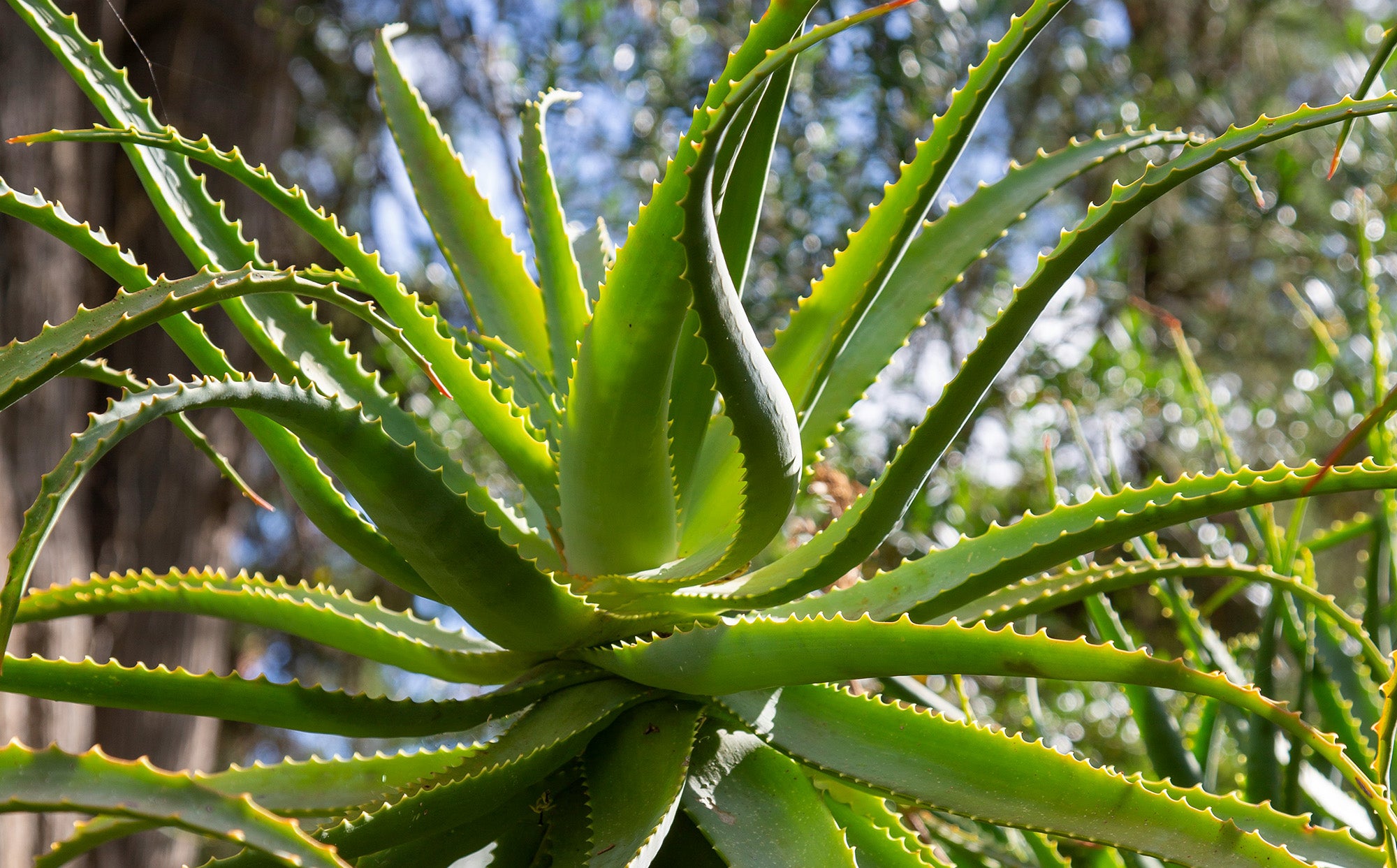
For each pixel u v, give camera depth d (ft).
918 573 5.24
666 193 4.91
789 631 4.81
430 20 16.99
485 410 5.46
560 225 5.82
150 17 17.53
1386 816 4.47
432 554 4.81
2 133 14.17
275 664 21.21
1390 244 13.19
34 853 12.99
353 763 5.10
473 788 4.76
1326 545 5.89
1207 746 5.75
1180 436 14.06
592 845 4.93
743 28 15.44
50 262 14.19
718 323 4.56
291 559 19.56
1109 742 10.78
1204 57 16.98
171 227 5.38
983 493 12.82
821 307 5.58
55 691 4.82
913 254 5.74
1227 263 16.58
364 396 5.51
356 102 19.15
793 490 4.91
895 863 5.14
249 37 17.87
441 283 16.17
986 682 10.86
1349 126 4.74
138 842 15.21
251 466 18.20
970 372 4.75
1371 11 17.16
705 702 5.10
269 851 4.09
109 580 5.18
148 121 5.43
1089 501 5.15
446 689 13.19
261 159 17.74
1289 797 5.39
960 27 14.47
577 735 4.95
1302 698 5.50
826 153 14.19
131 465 16.75
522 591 4.93
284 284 4.49
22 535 4.15
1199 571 5.00
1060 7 4.87
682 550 5.55
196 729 16.28
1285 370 16.06
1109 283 13.47
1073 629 13.34
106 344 4.34
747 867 4.86
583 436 5.18
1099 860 5.48
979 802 4.83
